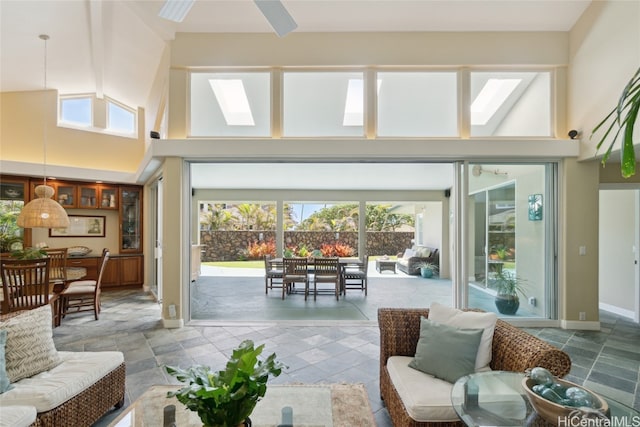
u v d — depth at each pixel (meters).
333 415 1.67
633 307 4.26
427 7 3.65
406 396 1.69
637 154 3.48
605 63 3.39
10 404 1.60
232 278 7.36
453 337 1.87
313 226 11.14
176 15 2.12
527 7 3.64
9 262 3.21
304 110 4.25
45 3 3.59
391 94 4.27
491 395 1.52
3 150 5.11
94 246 5.89
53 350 2.02
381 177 6.77
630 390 2.44
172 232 3.82
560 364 1.63
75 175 5.41
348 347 3.22
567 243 3.83
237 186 7.68
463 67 3.87
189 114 3.91
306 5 3.64
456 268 3.94
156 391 1.83
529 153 3.74
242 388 1.21
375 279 7.53
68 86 5.36
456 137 3.89
